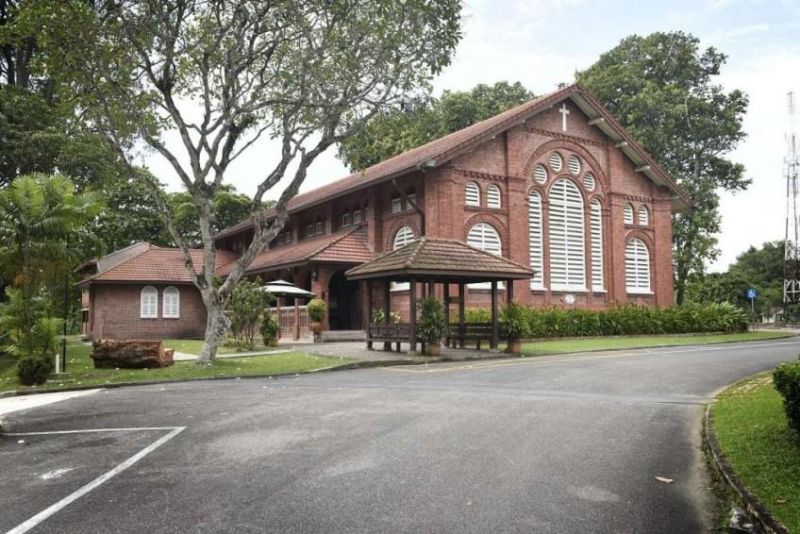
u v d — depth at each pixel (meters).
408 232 27.67
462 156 26.80
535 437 7.30
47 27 14.43
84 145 22.70
